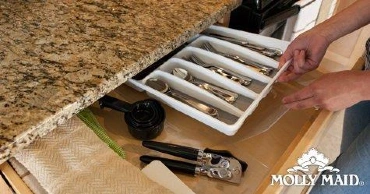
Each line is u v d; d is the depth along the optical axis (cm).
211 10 75
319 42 67
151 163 54
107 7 73
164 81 68
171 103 62
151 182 49
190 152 57
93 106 65
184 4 77
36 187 48
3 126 46
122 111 62
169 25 70
